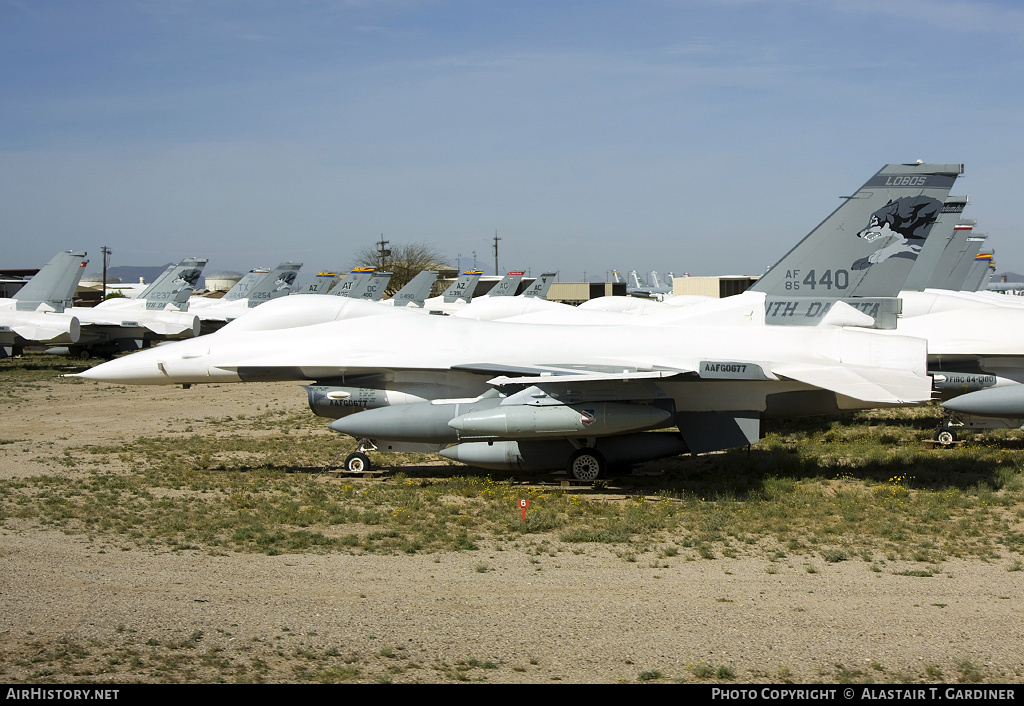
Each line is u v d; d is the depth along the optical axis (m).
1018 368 21.47
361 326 18.64
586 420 15.40
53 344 44.00
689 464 18.28
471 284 63.59
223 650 7.68
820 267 16.94
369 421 16.75
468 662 7.44
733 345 16.88
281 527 12.70
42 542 11.65
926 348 16.22
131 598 9.16
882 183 16.59
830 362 16.36
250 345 18.53
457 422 15.89
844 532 12.26
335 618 8.56
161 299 52.38
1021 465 17.27
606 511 13.80
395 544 11.76
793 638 8.02
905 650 7.71
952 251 36.88
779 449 19.80
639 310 46.38
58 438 22.36
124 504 14.20
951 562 10.73
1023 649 7.71
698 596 9.33
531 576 10.16
